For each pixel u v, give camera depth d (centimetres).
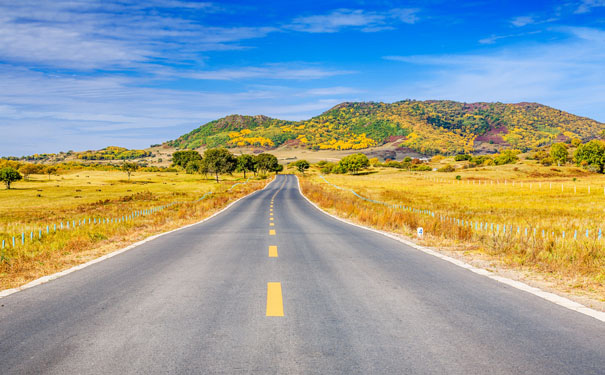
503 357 390
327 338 443
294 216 2495
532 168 14125
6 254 1086
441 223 1675
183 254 1073
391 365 371
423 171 17538
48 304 586
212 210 3080
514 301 596
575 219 2459
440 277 768
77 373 356
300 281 735
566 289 673
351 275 788
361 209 2439
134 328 477
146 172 17150
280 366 369
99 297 626
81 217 3078
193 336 449
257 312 541
